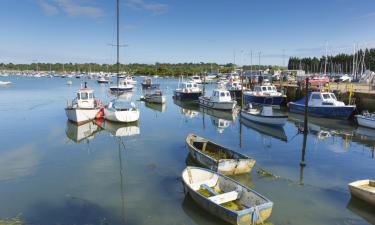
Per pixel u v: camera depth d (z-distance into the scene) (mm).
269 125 28984
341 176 16078
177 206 12344
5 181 14930
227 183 12734
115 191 13781
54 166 17172
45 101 47250
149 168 16797
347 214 11844
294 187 14398
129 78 88125
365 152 20766
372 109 32688
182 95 49531
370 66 88750
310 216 11648
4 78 137625
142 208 12195
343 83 53281
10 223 10984
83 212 11875
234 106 38344
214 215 11070
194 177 13539
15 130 26172
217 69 137375
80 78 140125
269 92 44188
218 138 24594
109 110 29516
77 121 28422
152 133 25922
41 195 13391
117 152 19984
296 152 20609
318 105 34281
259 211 10328
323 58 109812
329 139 24672
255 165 17641
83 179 15234
